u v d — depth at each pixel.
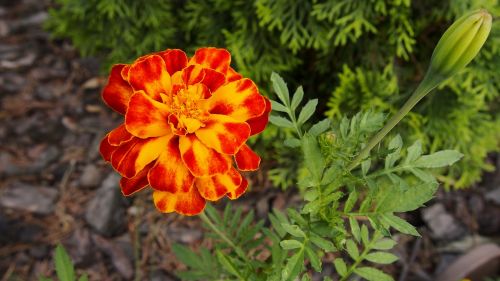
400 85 0.39
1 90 0.48
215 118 0.18
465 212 0.41
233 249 0.27
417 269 0.38
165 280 0.38
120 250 0.39
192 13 0.39
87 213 0.40
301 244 0.19
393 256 0.22
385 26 0.37
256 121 0.19
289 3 0.36
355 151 0.20
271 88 0.39
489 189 0.43
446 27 0.37
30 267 0.38
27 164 0.43
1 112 0.46
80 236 0.39
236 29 0.39
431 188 0.18
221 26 0.40
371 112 0.20
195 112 0.18
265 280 0.22
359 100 0.36
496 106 0.41
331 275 0.35
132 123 0.17
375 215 0.19
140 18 0.41
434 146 0.38
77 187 0.42
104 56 0.46
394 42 0.36
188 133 0.18
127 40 0.40
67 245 0.39
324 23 0.37
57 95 0.48
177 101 0.18
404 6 0.35
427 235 0.40
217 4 0.38
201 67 0.18
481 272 0.36
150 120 0.17
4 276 0.37
